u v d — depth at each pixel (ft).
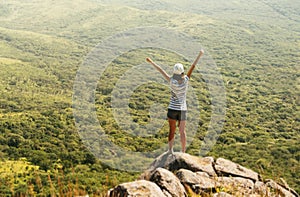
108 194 12.09
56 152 62.34
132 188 11.53
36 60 246.27
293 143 72.23
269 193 13.52
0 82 176.55
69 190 11.36
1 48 279.69
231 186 13.56
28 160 59.00
